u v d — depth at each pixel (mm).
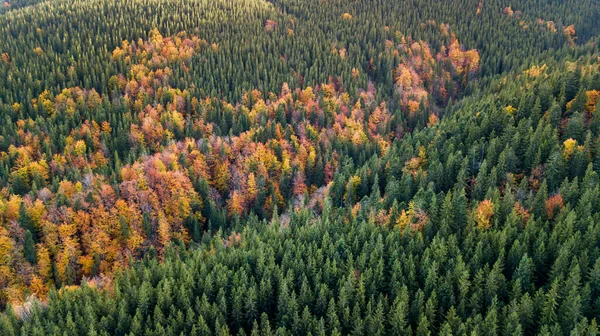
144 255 107625
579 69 129250
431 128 132500
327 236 86562
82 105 154375
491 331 62688
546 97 117938
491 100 133125
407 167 112000
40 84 159875
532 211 86812
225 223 121750
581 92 110688
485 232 80750
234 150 141375
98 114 150000
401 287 73500
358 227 89812
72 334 74062
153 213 118375
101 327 75500
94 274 106688
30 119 143500
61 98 156125
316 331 69375
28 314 82062
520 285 69312
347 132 153000
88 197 116438
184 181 125188
